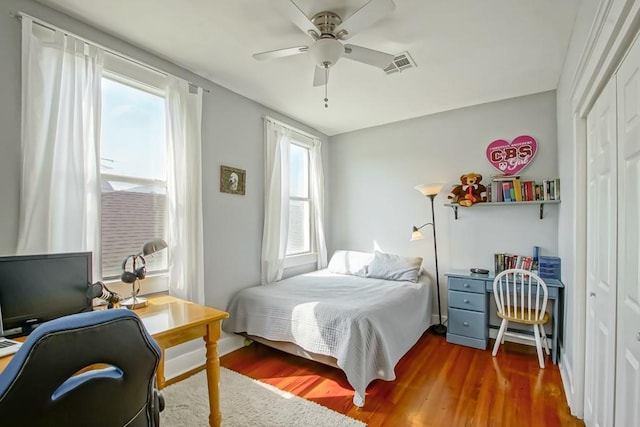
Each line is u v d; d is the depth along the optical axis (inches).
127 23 77.7
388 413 77.1
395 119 151.9
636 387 43.0
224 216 114.0
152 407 43.8
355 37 82.7
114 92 86.2
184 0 69.2
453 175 140.3
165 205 97.1
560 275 110.0
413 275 132.7
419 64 97.3
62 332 31.2
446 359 108.0
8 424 29.3
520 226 125.4
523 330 124.4
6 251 65.2
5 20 65.4
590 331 70.0
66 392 32.5
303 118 149.4
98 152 76.9
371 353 84.4
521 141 124.6
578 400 74.4
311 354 94.0
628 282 46.8
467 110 136.4
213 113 110.5
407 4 69.5
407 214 153.3
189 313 70.6
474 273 125.9
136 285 86.1
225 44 87.3
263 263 128.6
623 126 48.3
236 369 100.5
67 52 72.7
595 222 67.0
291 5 61.7
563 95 98.8
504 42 85.0
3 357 47.6
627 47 45.4
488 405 80.4
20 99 67.4
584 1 65.4
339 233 175.2
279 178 135.7
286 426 71.6
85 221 74.1
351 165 171.0
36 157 67.9
